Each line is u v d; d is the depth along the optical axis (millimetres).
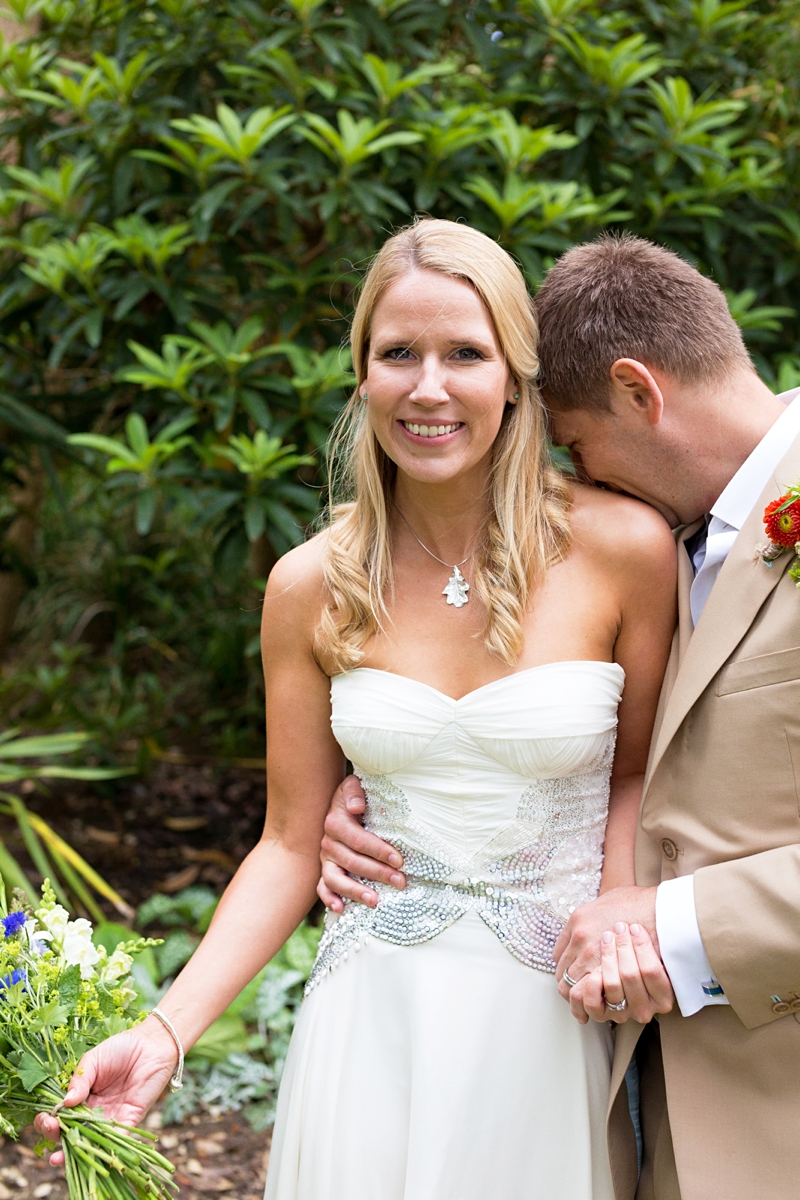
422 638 1563
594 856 1583
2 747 3492
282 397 2998
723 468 1546
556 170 3230
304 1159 1543
